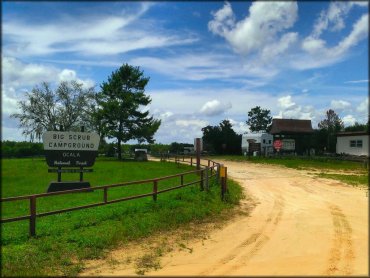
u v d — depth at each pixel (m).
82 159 23.94
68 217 13.59
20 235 10.84
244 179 26.80
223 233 11.47
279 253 9.19
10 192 23.06
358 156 42.72
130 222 12.16
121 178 29.56
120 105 52.16
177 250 9.77
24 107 60.47
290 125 58.22
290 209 15.22
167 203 14.99
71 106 62.00
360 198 17.73
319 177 27.52
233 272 7.82
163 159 50.12
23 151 47.84
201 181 18.53
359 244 9.72
